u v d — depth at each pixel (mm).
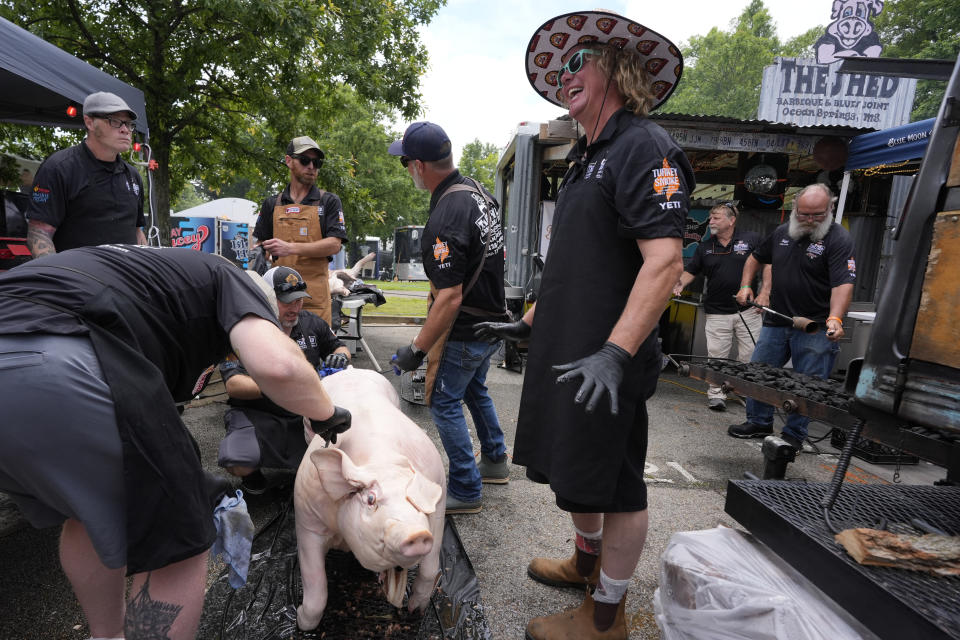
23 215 4289
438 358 2850
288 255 4160
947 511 1687
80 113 5066
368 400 2340
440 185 2875
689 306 7230
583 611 1999
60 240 3396
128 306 1338
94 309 1264
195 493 1385
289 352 1437
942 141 1325
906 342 1398
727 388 3586
